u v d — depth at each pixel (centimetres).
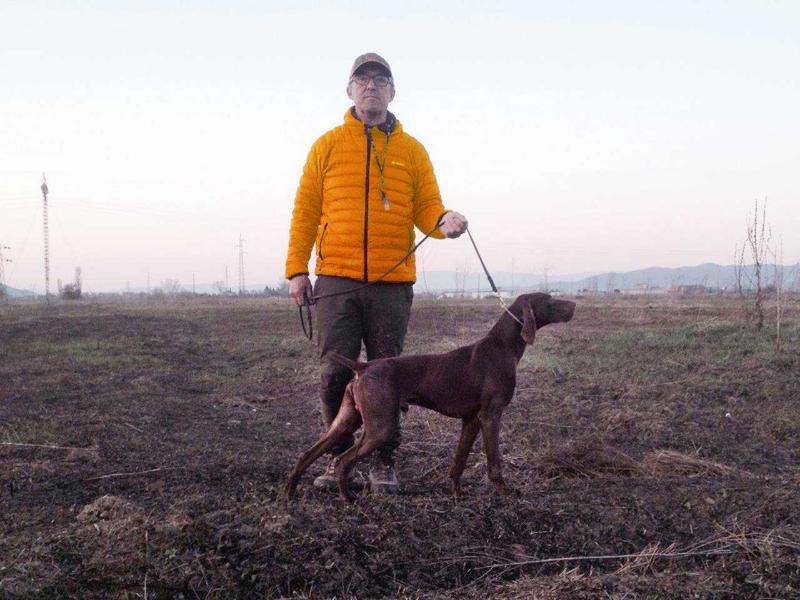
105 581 361
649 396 812
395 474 519
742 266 1445
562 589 351
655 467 571
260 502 464
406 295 521
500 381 473
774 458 609
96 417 753
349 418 477
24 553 382
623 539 419
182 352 1350
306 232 521
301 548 385
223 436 707
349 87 512
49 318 2106
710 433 677
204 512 435
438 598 354
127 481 538
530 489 505
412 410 762
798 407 751
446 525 422
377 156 502
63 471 559
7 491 513
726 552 392
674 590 349
